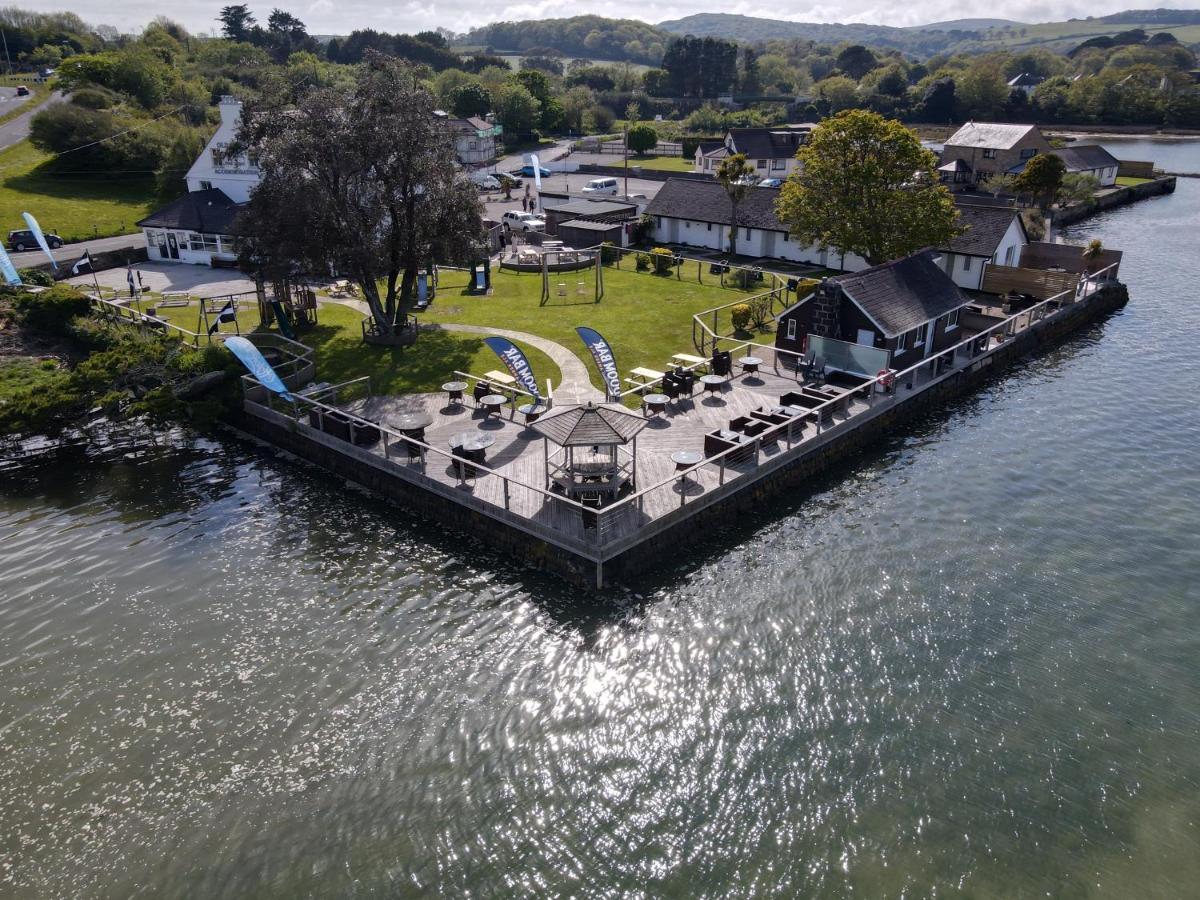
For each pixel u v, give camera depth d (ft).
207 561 90.33
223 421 126.93
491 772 63.16
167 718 68.44
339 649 76.13
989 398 133.69
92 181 275.59
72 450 118.32
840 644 76.07
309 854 56.80
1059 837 57.21
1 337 144.87
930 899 52.95
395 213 134.10
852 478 107.55
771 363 135.64
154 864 56.24
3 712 68.95
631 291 182.80
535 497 93.50
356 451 106.32
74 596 84.28
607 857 56.39
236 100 210.38
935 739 65.46
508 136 461.37
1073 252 184.14
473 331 153.17
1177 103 514.68
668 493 93.76
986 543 92.02
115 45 566.36
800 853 56.34
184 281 188.44
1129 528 95.09
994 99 535.19
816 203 166.61
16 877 55.42
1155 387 136.15
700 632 77.77
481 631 78.38
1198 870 54.90
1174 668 73.26
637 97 618.85
